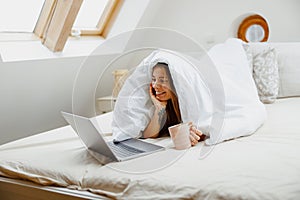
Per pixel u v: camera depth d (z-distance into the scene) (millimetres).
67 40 3020
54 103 3068
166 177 1187
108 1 3236
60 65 2863
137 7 3352
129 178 1217
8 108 2639
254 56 2756
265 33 3438
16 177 1432
